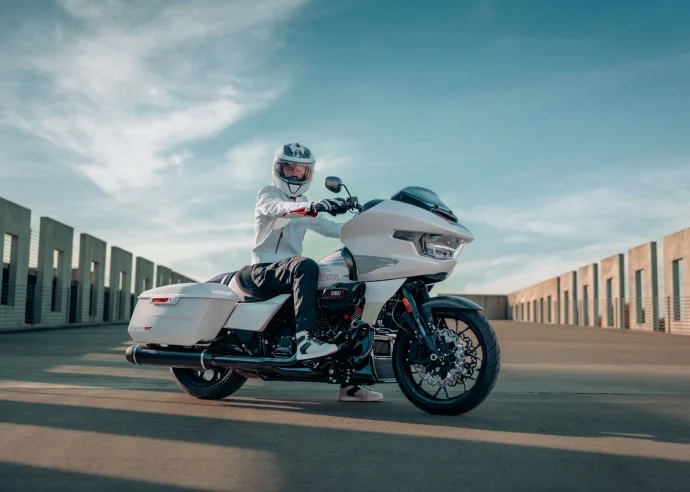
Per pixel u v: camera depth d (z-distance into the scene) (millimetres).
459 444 3494
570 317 39938
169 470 2926
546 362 9617
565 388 6176
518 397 5488
